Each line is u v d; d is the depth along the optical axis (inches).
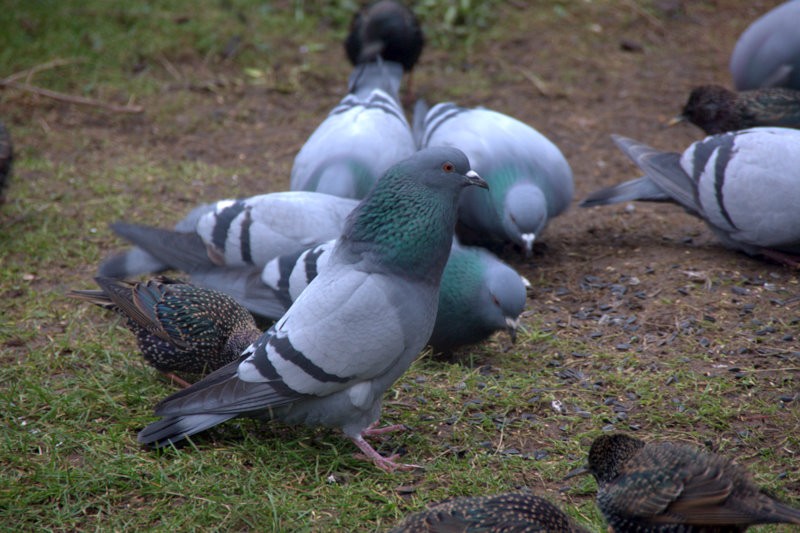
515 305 370.3
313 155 460.8
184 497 286.0
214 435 320.5
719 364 370.6
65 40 688.4
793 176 422.6
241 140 628.7
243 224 390.9
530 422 333.4
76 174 559.8
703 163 455.8
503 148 466.9
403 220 294.2
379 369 297.1
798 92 534.6
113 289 356.8
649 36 780.0
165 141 619.8
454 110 510.0
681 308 415.8
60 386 347.3
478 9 781.9
